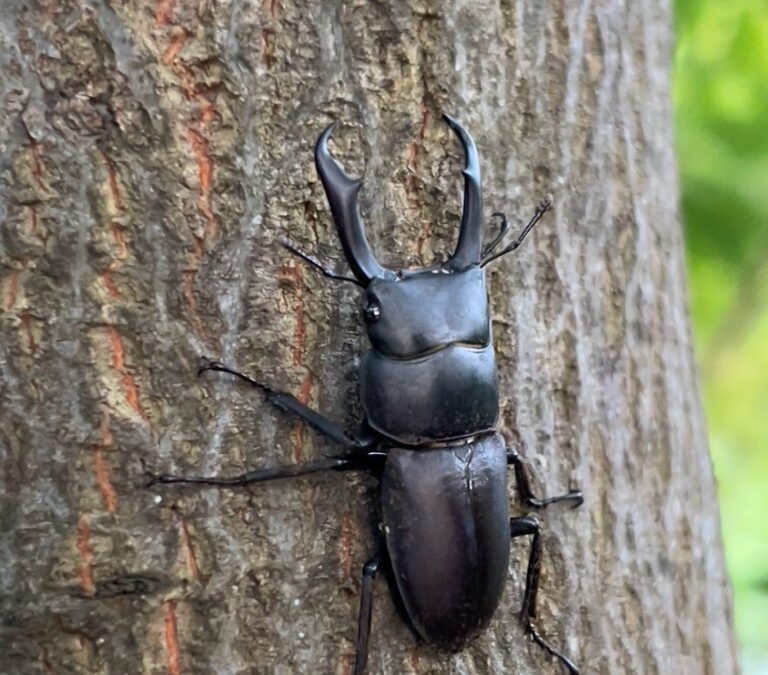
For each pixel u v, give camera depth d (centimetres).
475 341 34
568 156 35
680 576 37
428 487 34
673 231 38
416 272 34
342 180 33
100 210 33
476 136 35
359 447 34
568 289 35
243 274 33
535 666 35
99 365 33
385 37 34
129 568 33
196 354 33
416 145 34
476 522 34
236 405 33
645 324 37
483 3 34
